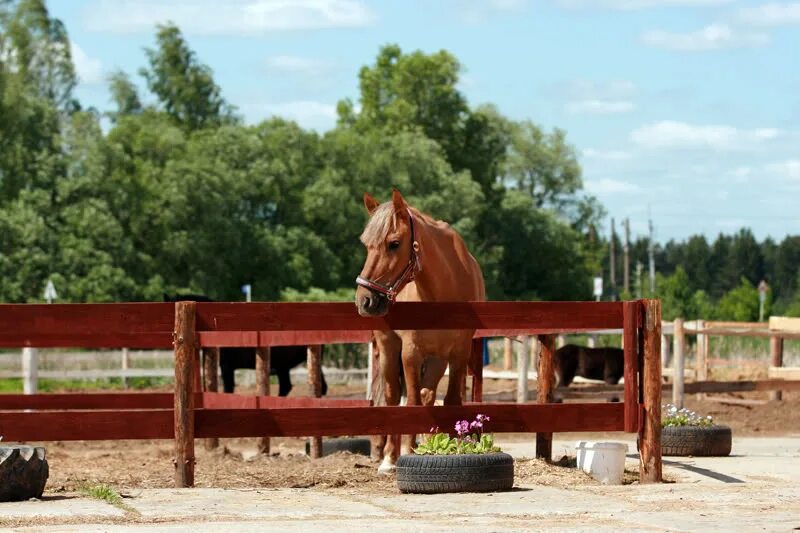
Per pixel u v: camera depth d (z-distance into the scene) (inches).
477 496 323.3
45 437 343.3
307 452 550.3
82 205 1713.8
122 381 1097.4
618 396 731.4
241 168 2034.9
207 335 541.0
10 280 1582.2
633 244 5364.2
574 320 361.4
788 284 5103.3
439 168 2207.2
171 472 449.7
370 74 2600.9
